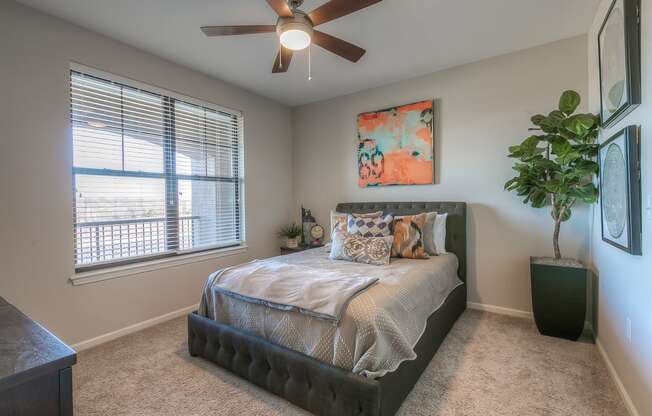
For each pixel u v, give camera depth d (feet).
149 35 8.36
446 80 10.70
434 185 11.04
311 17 6.12
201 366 6.92
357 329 5.01
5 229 6.79
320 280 6.14
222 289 6.84
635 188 5.01
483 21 7.88
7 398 2.19
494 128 9.94
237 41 8.69
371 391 4.53
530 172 8.20
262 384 5.92
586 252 8.70
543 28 8.27
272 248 13.69
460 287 9.66
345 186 13.23
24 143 7.04
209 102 11.04
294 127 14.66
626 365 5.59
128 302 8.86
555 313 8.00
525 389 5.98
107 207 8.61
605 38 6.57
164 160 9.88
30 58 7.09
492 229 10.06
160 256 9.82
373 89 12.33
